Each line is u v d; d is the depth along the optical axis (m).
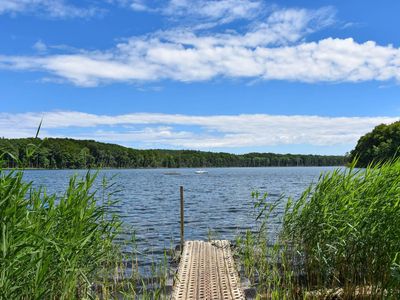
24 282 4.91
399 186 8.34
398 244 7.80
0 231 4.58
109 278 8.76
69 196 6.24
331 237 8.60
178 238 15.99
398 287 7.41
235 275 9.05
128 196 39.31
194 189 50.81
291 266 9.29
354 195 8.74
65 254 5.45
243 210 25.91
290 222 9.55
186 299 7.63
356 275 8.51
